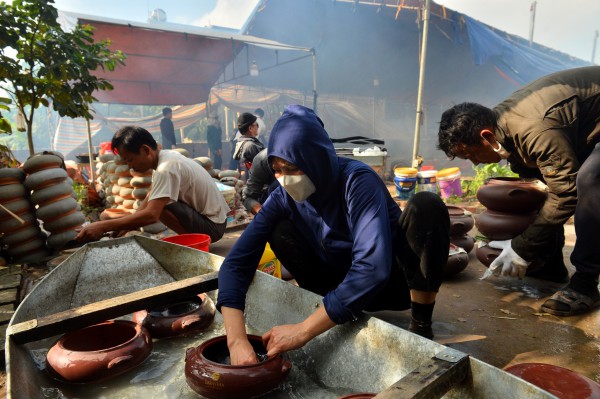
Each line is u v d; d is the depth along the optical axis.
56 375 1.36
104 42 5.16
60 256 3.23
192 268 2.12
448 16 10.17
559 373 1.23
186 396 1.30
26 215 3.18
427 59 12.93
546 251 2.12
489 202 2.49
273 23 10.40
